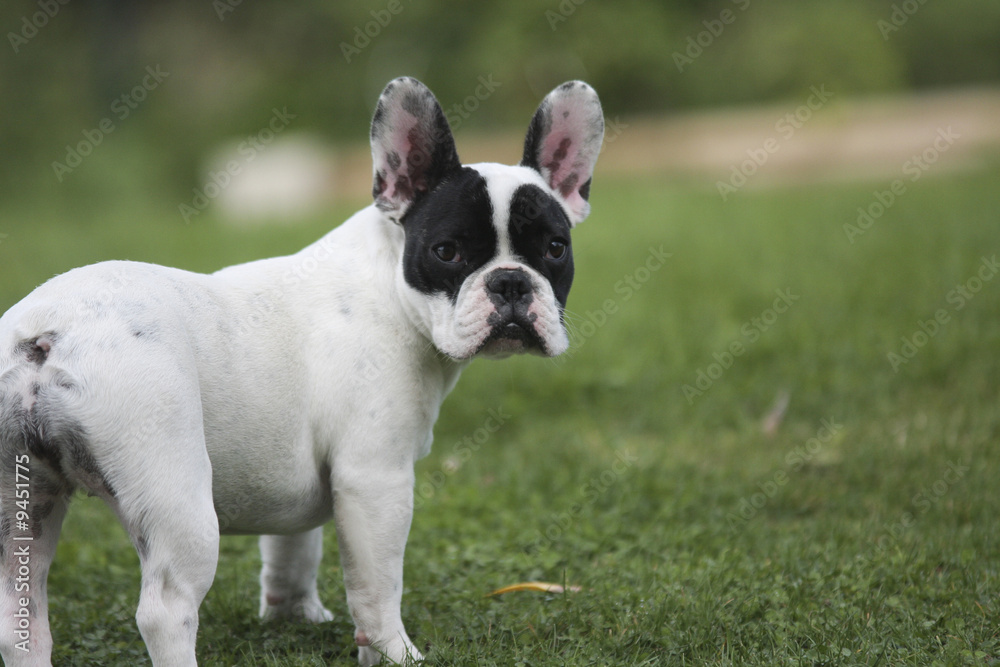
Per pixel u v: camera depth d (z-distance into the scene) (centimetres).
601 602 660
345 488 558
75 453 471
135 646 619
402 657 566
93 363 467
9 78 3409
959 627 600
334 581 754
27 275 1766
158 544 474
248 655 599
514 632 626
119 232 2347
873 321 1282
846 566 709
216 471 533
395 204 595
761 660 570
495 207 576
